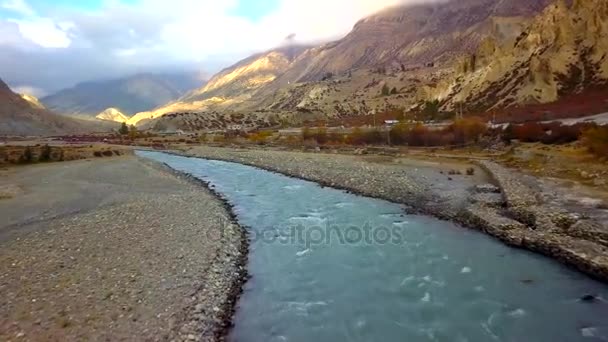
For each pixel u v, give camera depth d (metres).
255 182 46.41
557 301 16.34
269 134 116.38
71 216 28.31
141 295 15.84
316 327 14.91
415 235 24.92
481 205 28.03
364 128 96.44
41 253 20.55
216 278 18.05
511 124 60.47
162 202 32.84
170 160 76.50
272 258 21.80
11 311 14.59
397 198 33.75
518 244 21.92
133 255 20.19
